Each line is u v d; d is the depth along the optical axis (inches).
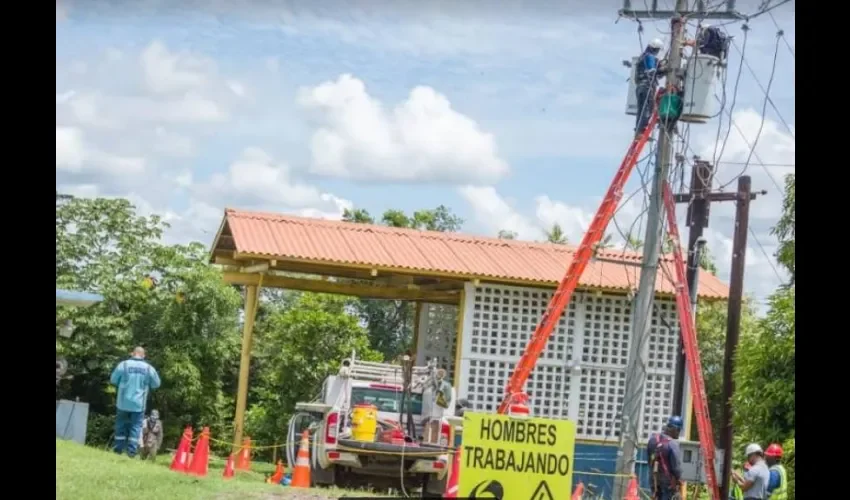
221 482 571.5
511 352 906.7
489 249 963.3
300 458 658.2
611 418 913.5
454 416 697.6
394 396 709.3
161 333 1036.5
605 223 703.7
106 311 1028.5
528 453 372.8
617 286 900.0
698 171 780.6
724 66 653.9
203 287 1039.0
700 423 682.8
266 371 1173.7
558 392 908.6
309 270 932.0
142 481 543.2
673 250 673.0
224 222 931.3
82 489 511.2
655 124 665.6
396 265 873.5
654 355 922.7
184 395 1024.9
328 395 695.1
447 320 1051.3
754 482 574.6
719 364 1131.9
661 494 614.2
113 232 1056.2
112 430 981.2
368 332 1325.0
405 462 663.1
